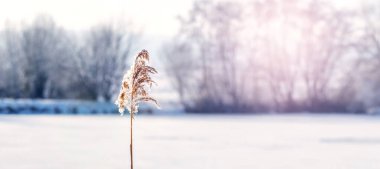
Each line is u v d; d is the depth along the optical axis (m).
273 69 92.19
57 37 94.12
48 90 92.88
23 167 30.06
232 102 89.88
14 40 92.62
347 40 91.62
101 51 93.75
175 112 87.44
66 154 35.59
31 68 91.69
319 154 37.34
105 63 93.69
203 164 31.81
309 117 80.75
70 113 85.88
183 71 88.38
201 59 89.62
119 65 94.31
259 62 92.25
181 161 32.97
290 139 47.88
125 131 53.94
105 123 64.62
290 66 93.50
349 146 42.69
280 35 93.94
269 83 92.06
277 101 91.62
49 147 39.50
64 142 43.09
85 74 92.62
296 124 65.94
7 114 82.69
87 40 94.56
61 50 93.62
